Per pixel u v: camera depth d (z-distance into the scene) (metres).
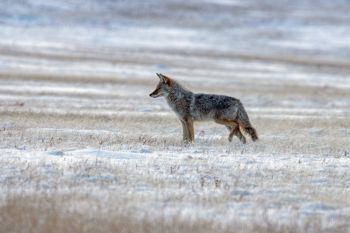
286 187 29.97
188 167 34.09
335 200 27.48
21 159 34.38
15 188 27.92
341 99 102.06
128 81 111.31
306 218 24.48
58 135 45.94
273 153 41.19
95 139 44.38
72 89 95.50
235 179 31.45
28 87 93.88
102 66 131.88
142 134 49.69
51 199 25.89
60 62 131.88
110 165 33.41
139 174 31.66
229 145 44.50
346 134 56.09
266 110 81.25
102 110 71.44
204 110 46.59
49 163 33.34
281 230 22.83
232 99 46.59
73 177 30.47
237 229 22.84
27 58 132.25
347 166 36.72
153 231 22.33
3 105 71.12
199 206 25.86
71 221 23.03
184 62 151.12
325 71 155.00
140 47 173.75
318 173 34.00
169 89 47.12
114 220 23.23
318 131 56.94
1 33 169.12
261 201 26.97
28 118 56.44
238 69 146.38
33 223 22.78
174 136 49.56
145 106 79.38
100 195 27.06
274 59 171.75
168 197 27.02
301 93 108.12
